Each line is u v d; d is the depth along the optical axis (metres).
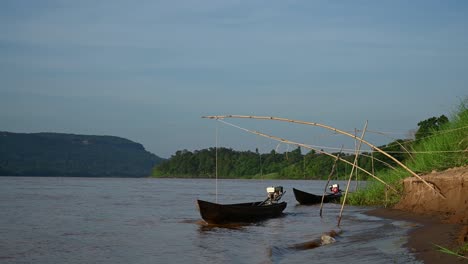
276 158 97.75
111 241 21.78
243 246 19.62
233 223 27.20
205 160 189.00
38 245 20.78
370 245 16.08
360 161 59.56
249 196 59.31
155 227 26.64
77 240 22.17
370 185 35.75
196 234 23.55
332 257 14.74
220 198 55.16
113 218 31.64
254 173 143.00
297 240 20.16
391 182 31.41
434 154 25.80
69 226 27.45
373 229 20.20
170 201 48.94
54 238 22.80
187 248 19.61
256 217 28.25
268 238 21.42
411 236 16.48
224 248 19.31
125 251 19.19
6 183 106.50
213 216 26.48
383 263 12.80
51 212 35.81
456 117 25.03
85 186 93.06
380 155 53.00
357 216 26.66
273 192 31.70
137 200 50.28
